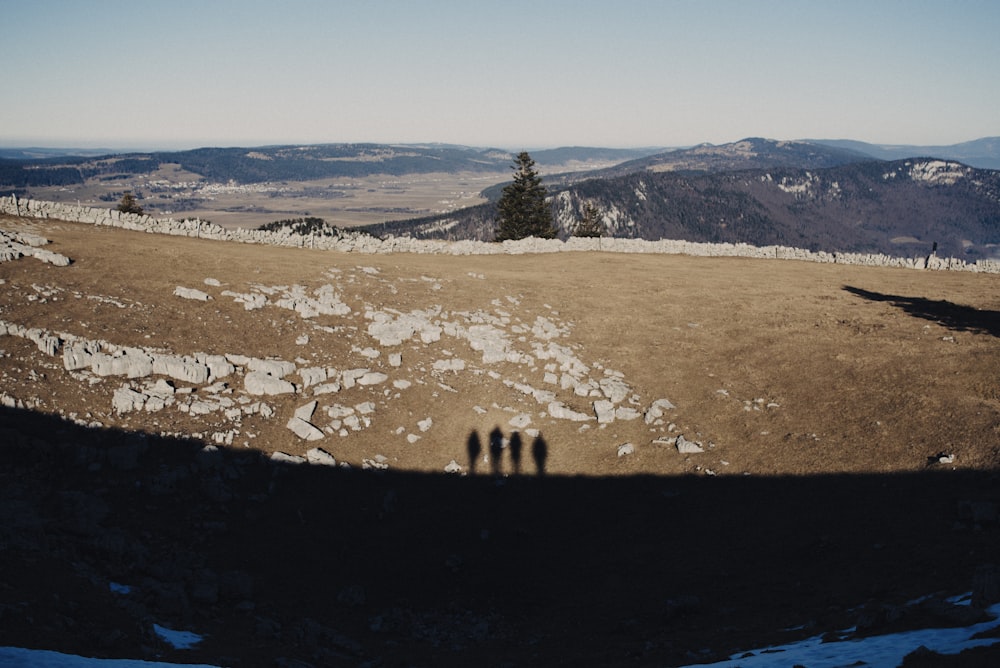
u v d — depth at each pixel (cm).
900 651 1903
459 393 4441
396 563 3281
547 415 4344
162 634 2258
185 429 3606
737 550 3200
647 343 5228
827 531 3170
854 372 4456
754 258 8525
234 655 2250
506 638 2833
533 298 5969
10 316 3928
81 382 3628
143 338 4112
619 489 3791
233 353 4247
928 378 4206
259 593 2920
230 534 3194
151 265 5128
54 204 6281
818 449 3791
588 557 3359
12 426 3250
